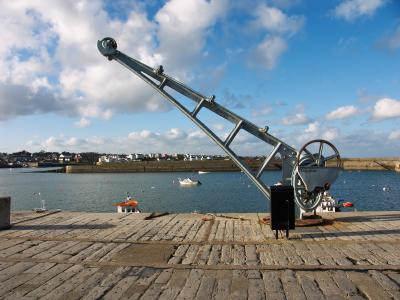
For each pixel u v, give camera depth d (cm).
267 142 1064
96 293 557
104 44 1128
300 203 1016
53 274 642
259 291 555
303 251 764
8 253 775
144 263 695
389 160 15138
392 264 669
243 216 1170
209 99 1064
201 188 8588
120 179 12325
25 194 8112
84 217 1186
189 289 567
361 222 1048
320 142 1013
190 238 888
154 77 1126
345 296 534
